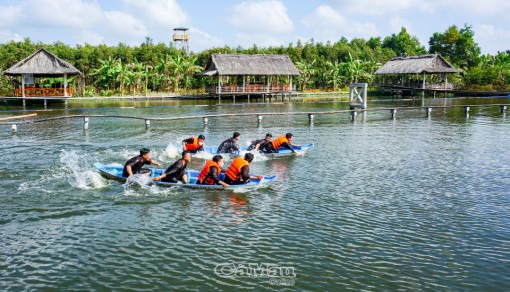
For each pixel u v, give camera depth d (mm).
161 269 8969
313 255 9617
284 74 57906
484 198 13633
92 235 10586
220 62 56250
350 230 11008
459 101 55969
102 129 28281
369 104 51781
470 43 83125
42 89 46812
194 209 12391
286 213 12156
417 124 32469
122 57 62125
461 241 10406
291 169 17266
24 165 17250
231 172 14195
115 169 15695
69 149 20859
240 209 12430
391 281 8570
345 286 8375
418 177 16156
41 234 10625
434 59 65188
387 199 13492
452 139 25125
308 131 28391
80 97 52938
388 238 10539
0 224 11188
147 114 38438
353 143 23531
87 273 8797
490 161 18984
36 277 8633
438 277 8734
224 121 33781
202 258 9445
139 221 11477
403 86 68562
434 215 12094
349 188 14641
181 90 64625
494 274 8875
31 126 29594
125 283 8422
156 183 14195
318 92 71062
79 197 13273
